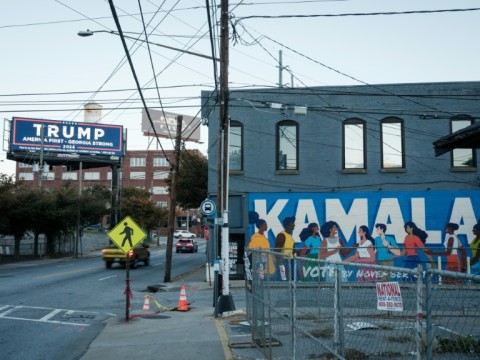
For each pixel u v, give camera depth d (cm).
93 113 6631
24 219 4375
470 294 360
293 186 2539
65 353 1020
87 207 4912
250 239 2530
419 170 2481
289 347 785
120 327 1314
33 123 5556
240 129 2600
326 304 611
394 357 442
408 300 434
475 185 2455
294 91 2562
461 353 353
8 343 1121
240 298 1881
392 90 2503
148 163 10169
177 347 1040
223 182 1677
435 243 2439
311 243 2495
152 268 3559
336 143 2536
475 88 2470
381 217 2475
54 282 2520
